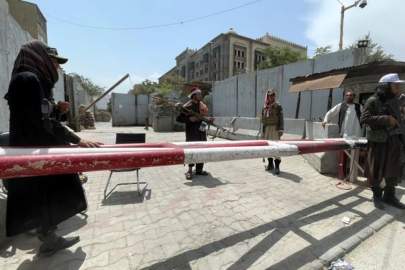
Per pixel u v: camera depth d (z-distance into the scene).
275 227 2.90
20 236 2.64
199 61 64.75
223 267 2.18
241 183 4.65
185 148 2.00
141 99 22.84
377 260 2.35
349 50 7.56
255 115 11.88
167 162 1.80
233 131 11.21
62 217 2.14
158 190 4.23
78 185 2.26
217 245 2.52
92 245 2.48
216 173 5.48
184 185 4.53
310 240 2.62
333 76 6.02
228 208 3.44
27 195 1.96
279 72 10.32
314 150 2.91
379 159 3.50
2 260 2.23
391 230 2.94
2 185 3.08
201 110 5.10
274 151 2.42
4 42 4.19
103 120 31.00
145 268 2.15
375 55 16.98
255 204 3.60
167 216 3.17
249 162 6.73
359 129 4.74
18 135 1.94
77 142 2.15
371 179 3.62
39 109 1.91
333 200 3.77
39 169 1.41
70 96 15.18
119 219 3.08
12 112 1.94
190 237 2.67
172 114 16.25
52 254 2.29
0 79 3.98
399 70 5.00
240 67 55.78
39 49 2.07
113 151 1.69
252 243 2.56
